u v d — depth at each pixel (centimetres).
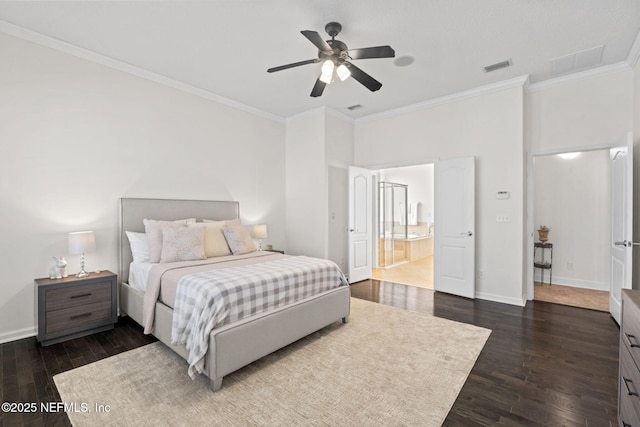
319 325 280
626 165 291
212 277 237
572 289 454
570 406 186
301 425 170
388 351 257
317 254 501
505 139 392
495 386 206
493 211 403
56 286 270
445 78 381
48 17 261
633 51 310
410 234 845
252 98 450
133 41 300
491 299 405
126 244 341
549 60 334
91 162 323
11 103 275
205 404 187
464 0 240
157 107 375
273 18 264
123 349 260
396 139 498
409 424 171
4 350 257
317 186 498
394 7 249
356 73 274
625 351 157
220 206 436
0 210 271
